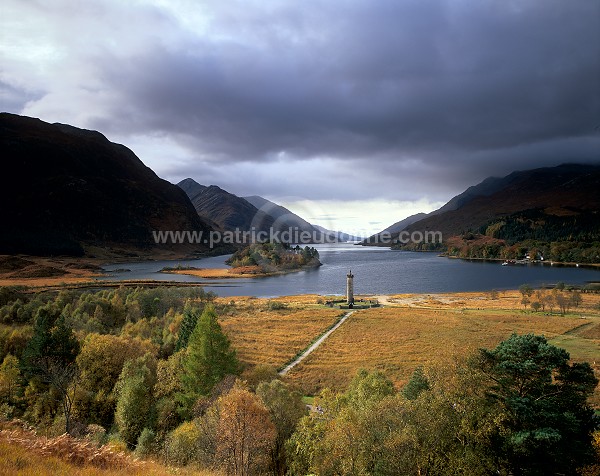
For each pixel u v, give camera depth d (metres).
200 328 56.53
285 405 43.12
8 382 57.97
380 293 197.88
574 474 29.84
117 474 17.72
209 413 38.59
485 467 29.66
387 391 44.50
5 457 15.88
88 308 110.31
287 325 113.81
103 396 55.31
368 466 29.55
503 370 31.20
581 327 105.56
